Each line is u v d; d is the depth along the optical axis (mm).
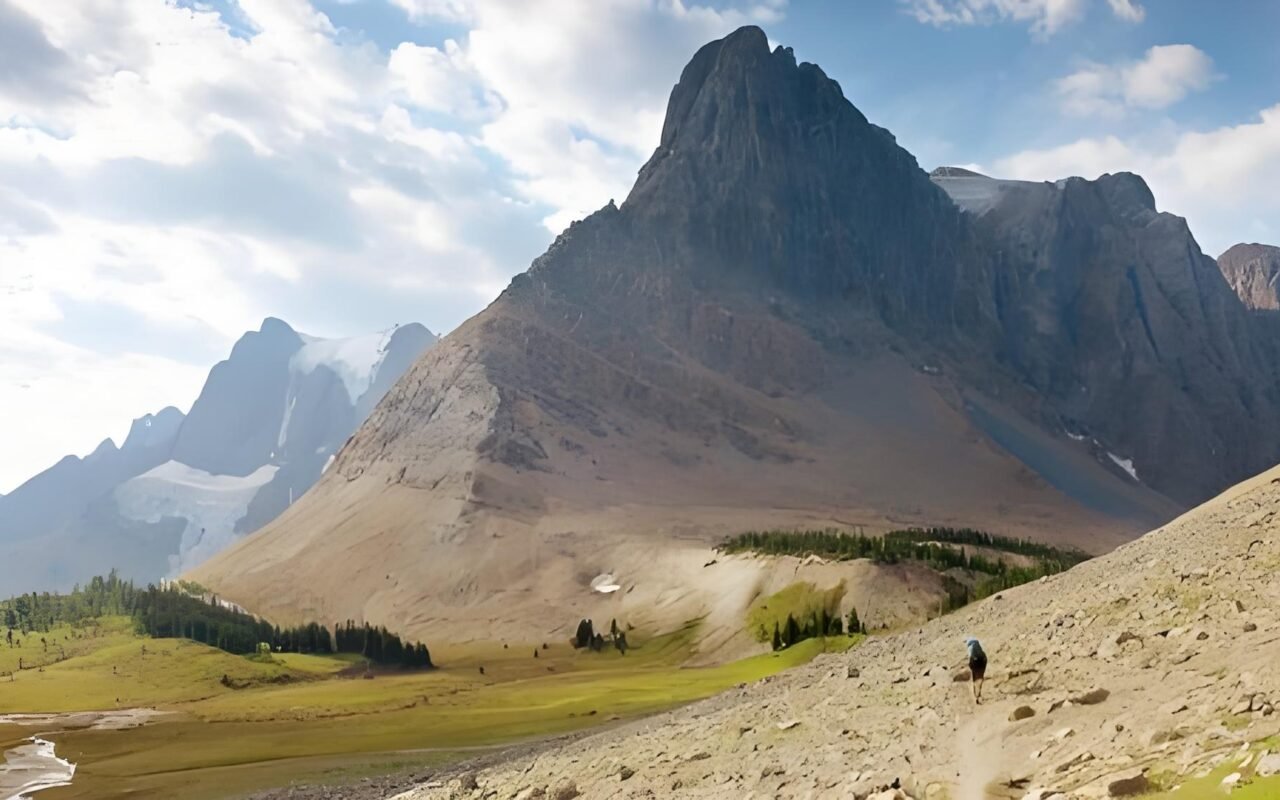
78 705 153625
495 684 180375
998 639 45281
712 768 37344
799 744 36781
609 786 39312
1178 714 23078
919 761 27484
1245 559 39562
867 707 40219
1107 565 63469
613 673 193000
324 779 83750
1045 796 20484
